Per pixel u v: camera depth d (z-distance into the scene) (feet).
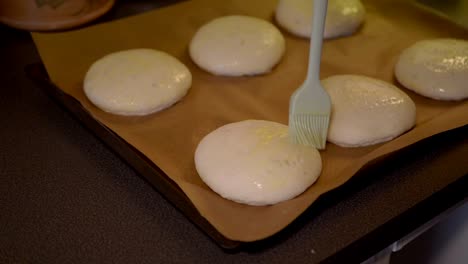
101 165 1.47
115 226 1.29
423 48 1.81
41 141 1.56
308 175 1.37
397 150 1.41
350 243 1.22
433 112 1.66
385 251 1.38
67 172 1.45
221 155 1.40
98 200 1.36
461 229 1.69
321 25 1.22
